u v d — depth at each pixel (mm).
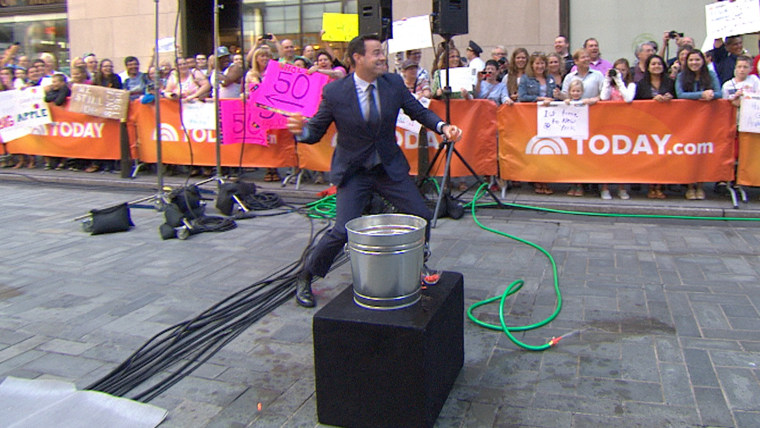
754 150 6422
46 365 3557
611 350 3537
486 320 4020
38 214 7438
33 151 10117
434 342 2793
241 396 3176
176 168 9516
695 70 6574
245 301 4449
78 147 9734
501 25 10516
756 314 3936
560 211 6793
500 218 6645
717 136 6594
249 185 7301
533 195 7418
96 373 3459
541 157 7137
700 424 2785
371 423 2807
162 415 2969
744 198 6664
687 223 6230
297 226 6586
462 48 10742
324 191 7828
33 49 14148
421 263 2916
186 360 3572
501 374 3311
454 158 7301
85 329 4043
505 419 2887
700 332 3715
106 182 9180
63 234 6477
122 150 9227
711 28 6965
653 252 5309
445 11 6227
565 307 4184
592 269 4922
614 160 6914
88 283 4930
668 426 2779
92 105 9266
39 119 9883
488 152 7336
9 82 10516
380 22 6113
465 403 3031
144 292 4711
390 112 3744
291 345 3750
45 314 4301
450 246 5652
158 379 3367
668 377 3205
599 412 2914
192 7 12180
